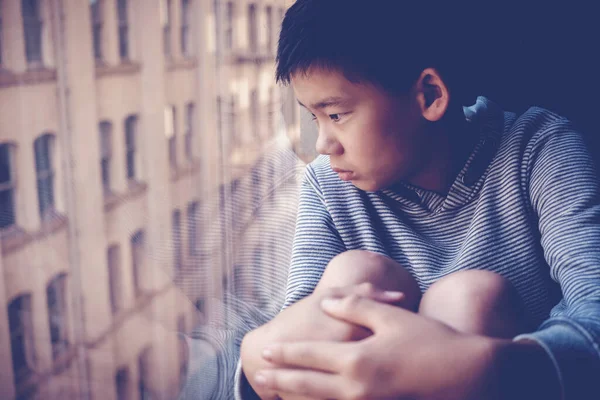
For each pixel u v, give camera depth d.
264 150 0.67
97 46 8.52
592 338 0.49
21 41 3.09
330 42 0.65
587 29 1.12
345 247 0.77
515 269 0.72
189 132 8.59
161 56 9.64
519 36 1.06
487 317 0.51
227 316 0.65
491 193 0.74
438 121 0.72
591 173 0.72
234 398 0.56
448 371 0.44
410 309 0.58
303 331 0.50
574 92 1.14
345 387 0.46
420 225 0.78
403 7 0.68
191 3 9.76
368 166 0.70
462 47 0.72
